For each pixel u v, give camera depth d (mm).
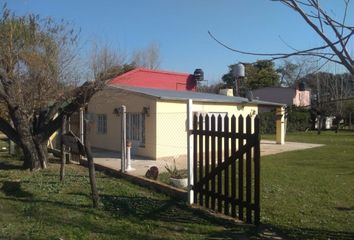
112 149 23016
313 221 8367
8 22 14773
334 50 3475
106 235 7270
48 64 15570
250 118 8102
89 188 11289
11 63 14391
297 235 7488
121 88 21812
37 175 13562
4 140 29547
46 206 9141
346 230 7785
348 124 46719
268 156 20875
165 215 8727
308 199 10312
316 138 34844
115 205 9461
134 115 21297
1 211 8750
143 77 31578
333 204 9812
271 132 41188
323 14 3449
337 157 20219
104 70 18719
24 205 9227
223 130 9016
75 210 8867
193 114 10484
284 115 5703
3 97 14336
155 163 17969
